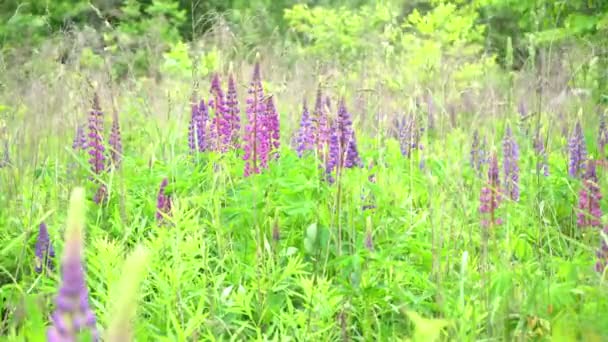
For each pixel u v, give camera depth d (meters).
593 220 4.03
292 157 4.81
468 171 4.79
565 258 4.04
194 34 8.58
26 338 2.56
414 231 4.41
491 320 2.93
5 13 11.50
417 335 1.76
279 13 17.14
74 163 5.39
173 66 9.40
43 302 2.62
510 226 4.16
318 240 3.92
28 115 6.02
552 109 5.99
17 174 5.18
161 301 3.12
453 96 6.02
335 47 12.25
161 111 7.45
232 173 4.87
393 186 4.92
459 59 9.69
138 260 0.99
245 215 4.17
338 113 4.13
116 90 7.46
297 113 6.80
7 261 4.02
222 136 5.10
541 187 4.74
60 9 12.07
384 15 11.50
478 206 4.05
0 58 7.32
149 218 4.78
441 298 3.04
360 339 3.26
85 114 6.33
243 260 4.00
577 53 6.38
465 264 3.20
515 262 3.74
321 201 4.42
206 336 2.89
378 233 4.24
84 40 7.85
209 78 7.87
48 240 3.70
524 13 8.59
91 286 3.56
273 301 3.43
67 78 6.84
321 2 17.97
